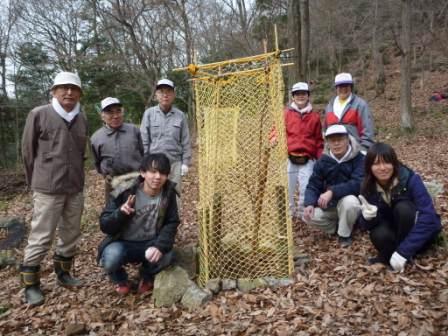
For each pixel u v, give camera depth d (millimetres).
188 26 15477
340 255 3990
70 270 4500
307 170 4922
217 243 3945
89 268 4676
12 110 21672
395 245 3504
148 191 3582
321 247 4305
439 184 5742
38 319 3523
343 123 4547
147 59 15156
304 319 2994
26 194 11469
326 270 3721
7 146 22828
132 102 19000
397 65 24516
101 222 3545
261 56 3664
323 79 24734
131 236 3656
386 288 3221
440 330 2680
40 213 3711
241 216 4039
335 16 24188
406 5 12977
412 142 11898
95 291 3988
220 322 3117
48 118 3650
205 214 3826
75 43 17656
